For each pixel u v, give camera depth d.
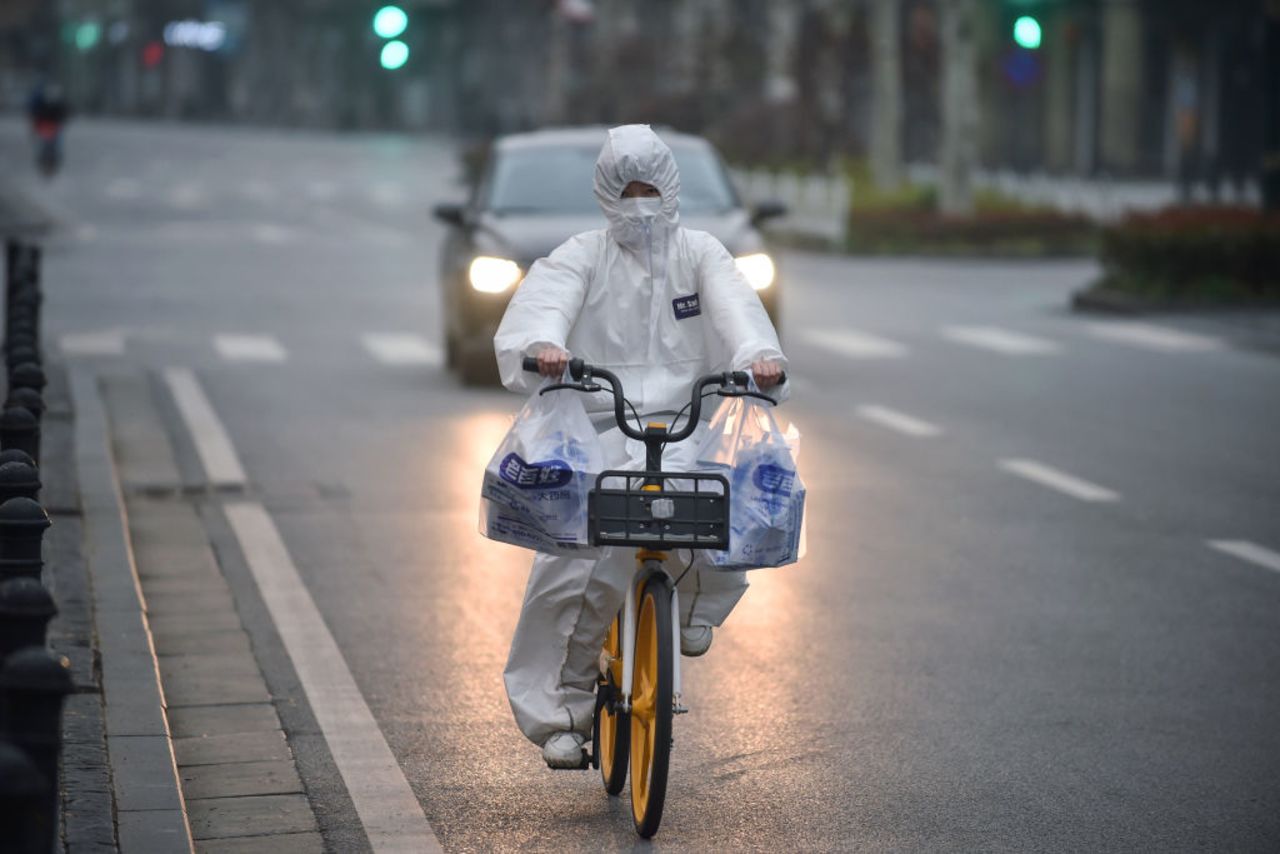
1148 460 39.97
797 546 17.62
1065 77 187.62
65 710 20.20
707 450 17.42
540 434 17.22
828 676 23.70
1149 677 23.77
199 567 29.38
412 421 44.78
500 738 21.00
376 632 25.61
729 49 176.75
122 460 38.47
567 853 17.42
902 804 18.89
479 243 50.22
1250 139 170.88
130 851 16.34
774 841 17.77
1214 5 173.38
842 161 148.62
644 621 17.89
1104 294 73.44
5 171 171.25
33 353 34.03
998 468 38.97
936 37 169.00
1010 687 23.25
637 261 17.91
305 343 60.75
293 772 19.64
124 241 103.62
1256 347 60.62
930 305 75.81
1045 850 17.61
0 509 18.44
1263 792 19.36
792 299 78.50
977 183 140.38
